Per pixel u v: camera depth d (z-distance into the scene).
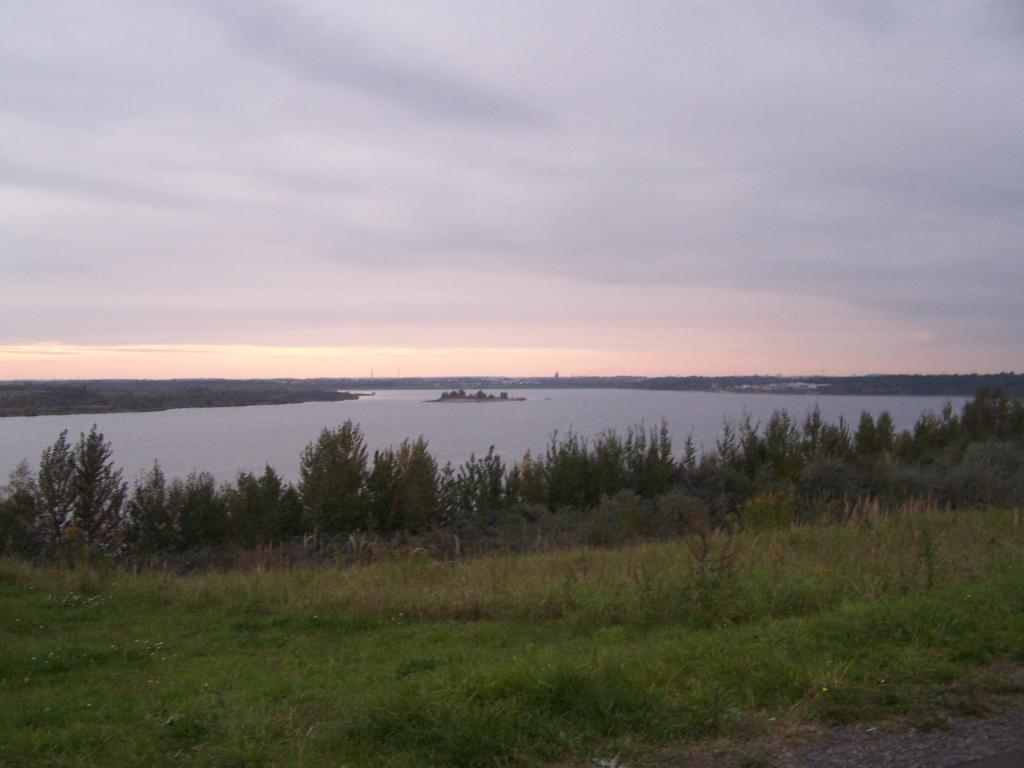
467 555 15.42
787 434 26.53
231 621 9.48
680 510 19.69
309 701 6.10
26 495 19.03
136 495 20.45
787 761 4.85
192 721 5.55
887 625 7.21
